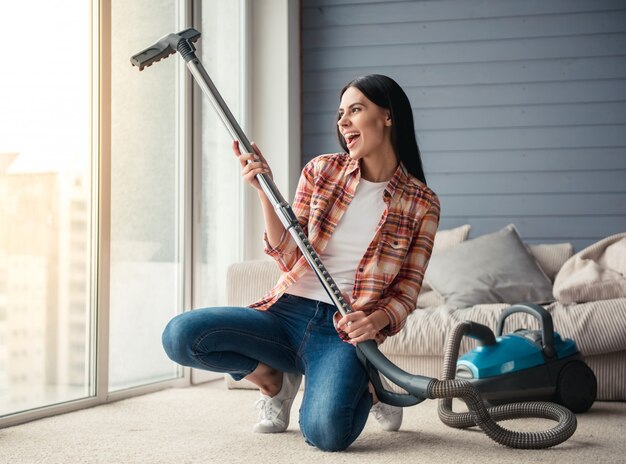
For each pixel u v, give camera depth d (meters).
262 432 2.42
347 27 4.73
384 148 2.29
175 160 3.61
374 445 2.24
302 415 2.18
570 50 4.50
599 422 2.65
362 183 2.29
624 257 3.50
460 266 3.78
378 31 4.70
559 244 4.06
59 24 2.86
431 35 4.64
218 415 2.76
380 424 2.46
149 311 3.42
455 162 4.60
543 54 4.52
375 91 2.23
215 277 4.03
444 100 4.62
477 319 3.23
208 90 2.14
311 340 2.25
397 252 2.23
